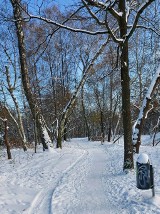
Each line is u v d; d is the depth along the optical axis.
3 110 27.45
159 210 6.70
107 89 43.59
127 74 11.96
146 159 7.37
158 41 24.34
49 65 31.62
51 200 8.70
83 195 8.95
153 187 7.51
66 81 38.59
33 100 22.36
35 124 22.59
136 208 7.02
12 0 13.96
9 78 25.27
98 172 12.80
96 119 53.12
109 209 7.36
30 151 23.48
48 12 13.92
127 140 11.95
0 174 13.96
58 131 25.67
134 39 26.94
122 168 13.07
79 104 51.53
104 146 30.20
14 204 8.70
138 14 11.02
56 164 15.98
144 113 16.50
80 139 49.66
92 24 13.03
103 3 11.34
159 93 22.91
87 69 25.61
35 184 11.47
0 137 30.50
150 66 27.55
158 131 37.03
